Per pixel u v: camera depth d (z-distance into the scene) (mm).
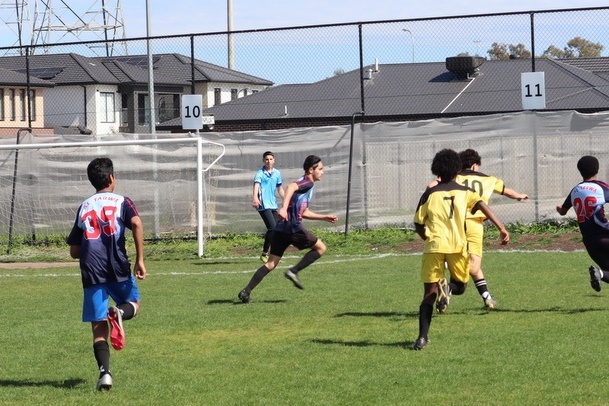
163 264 18312
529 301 11719
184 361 8844
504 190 10977
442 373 7926
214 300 12953
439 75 38188
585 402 6875
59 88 56594
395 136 22344
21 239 22641
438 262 8977
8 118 52719
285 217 12375
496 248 18672
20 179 22812
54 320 11742
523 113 21688
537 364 8125
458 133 22141
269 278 15320
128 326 10883
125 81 56062
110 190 8039
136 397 7473
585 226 10781
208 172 22594
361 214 22438
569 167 21453
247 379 7988
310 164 12359
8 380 8266
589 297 11891
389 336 9734
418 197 22266
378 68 39375
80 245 7879
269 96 38250
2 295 14328
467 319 10562
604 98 33406
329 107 36750
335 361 8578
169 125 37750
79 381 8164
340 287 13836
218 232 22734
